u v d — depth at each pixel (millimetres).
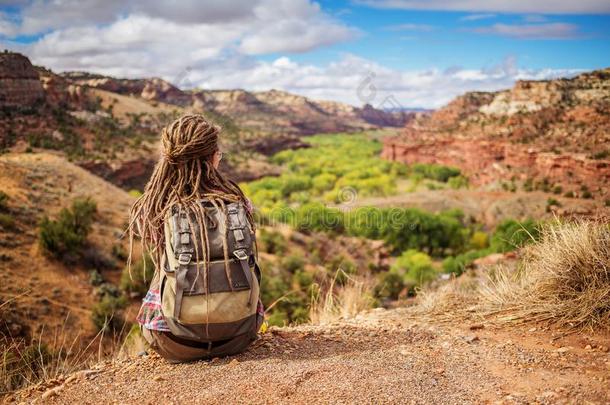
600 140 75125
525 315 3477
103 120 126000
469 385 2457
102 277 29250
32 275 26688
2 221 30891
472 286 4840
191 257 2572
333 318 4500
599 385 2373
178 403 2361
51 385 2846
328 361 2768
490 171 112125
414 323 3658
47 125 104062
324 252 47656
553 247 3703
